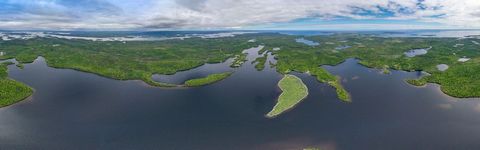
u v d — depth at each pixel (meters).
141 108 118.88
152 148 88.50
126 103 124.69
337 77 166.12
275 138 93.94
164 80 164.62
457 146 88.88
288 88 142.38
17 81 155.50
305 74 173.25
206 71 189.88
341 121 105.31
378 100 126.62
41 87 148.62
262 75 174.00
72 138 93.88
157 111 115.44
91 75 175.62
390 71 183.38
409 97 130.50
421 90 140.50
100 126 102.06
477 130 98.31
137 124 103.69
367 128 100.12
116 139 93.44
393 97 130.62
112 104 123.19
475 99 126.25
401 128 100.06
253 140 92.81
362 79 162.50
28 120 106.75
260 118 108.38
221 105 121.50
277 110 114.62
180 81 162.50
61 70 189.88
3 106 118.88
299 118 107.75
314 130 98.69
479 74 156.38
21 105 121.44
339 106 119.19
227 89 144.25
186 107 119.62
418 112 113.19
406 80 156.50
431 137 94.19
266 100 127.19
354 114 111.25
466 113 111.88
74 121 106.06
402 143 90.81
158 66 196.50
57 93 138.50
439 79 153.88
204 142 91.81
